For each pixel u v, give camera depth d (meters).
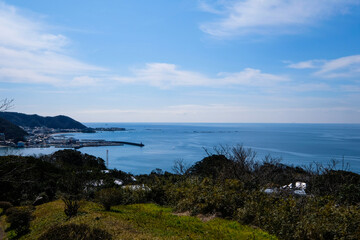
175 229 12.71
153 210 18.47
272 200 15.02
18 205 27.14
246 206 14.77
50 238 10.38
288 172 21.45
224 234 11.87
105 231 10.94
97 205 20.00
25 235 14.34
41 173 36.44
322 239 10.29
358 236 9.88
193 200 17.69
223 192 16.88
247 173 20.55
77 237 10.42
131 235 11.11
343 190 16.30
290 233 11.41
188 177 25.34
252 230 12.66
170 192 22.19
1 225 17.55
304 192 18.23
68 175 27.59
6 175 14.25
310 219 11.45
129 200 22.45
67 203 16.34
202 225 13.56
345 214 11.00
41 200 26.84
